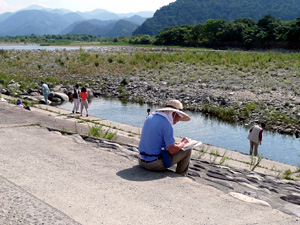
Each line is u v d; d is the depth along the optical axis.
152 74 31.73
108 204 3.47
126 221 3.10
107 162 5.11
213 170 5.98
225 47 119.19
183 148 4.77
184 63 39.16
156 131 4.62
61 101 23.16
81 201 3.50
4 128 7.32
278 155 12.38
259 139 11.62
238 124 17.02
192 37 139.25
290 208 3.70
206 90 24.44
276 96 21.84
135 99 23.77
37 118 9.91
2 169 4.38
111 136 8.97
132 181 4.27
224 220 3.25
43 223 2.90
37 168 4.54
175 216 3.29
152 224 3.07
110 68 35.88
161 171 4.81
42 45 185.88
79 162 5.00
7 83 26.53
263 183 5.61
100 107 21.03
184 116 4.69
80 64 38.91
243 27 120.25
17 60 43.22
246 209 3.57
